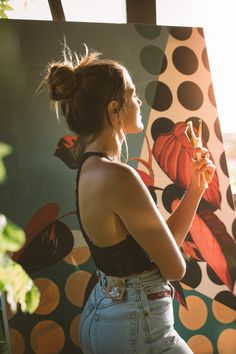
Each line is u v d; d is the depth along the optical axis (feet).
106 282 7.50
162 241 7.18
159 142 10.82
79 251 9.98
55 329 9.68
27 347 9.52
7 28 10.21
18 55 10.21
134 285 7.29
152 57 11.08
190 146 10.98
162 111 10.96
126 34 10.96
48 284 9.75
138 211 7.09
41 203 9.91
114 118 7.57
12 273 4.63
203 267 10.60
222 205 10.96
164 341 7.36
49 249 9.84
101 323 7.41
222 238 10.80
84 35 10.68
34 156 10.01
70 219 10.02
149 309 7.25
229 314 10.60
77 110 7.51
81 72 7.50
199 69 11.36
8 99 10.05
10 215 9.73
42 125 10.14
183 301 10.39
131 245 7.32
